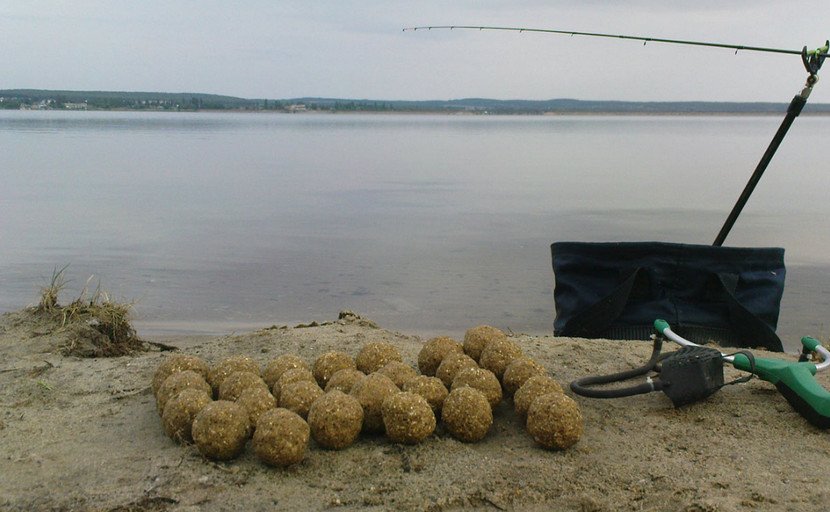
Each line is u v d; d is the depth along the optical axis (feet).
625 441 14.82
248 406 14.67
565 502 12.59
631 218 59.26
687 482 13.08
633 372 17.58
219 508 12.23
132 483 12.89
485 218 59.31
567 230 53.21
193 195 73.46
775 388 17.44
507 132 343.46
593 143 221.66
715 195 76.95
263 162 123.75
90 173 96.02
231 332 28.53
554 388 15.66
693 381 16.01
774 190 82.33
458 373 16.35
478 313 32.09
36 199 67.87
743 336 20.93
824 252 44.91
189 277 37.91
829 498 12.45
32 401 16.84
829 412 14.84
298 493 12.80
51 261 41.06
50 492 12.61
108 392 17.51
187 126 346.54
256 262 41.70
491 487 12.98
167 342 26.30
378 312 32.01
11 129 252.42
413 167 118.83
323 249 45.88
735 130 410.11
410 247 46.75
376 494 12.78
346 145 193.98
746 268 21.16
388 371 16.65
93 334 21.83
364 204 68.13
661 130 401.70
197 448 14.10
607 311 21.27
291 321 30.35
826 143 229.45
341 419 14.32
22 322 22.52
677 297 21.47
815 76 20.34
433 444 14.60
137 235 49.62
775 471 13.48
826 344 24.67
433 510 12.37
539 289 36.27
